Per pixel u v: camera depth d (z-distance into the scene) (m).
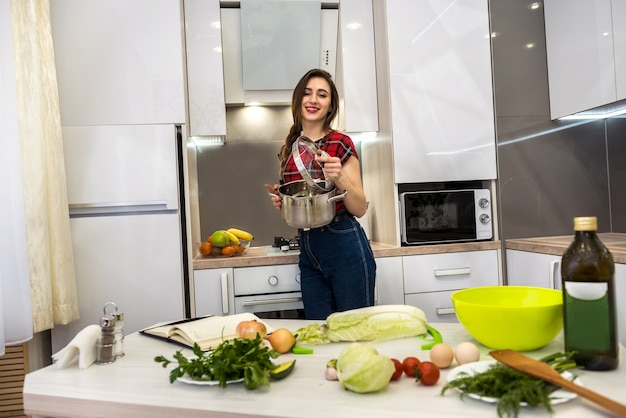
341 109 2.70
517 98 2.53
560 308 0.91
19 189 1.77
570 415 0.68
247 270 2.30
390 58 2.46
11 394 2.04
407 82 2.47
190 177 2.45
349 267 1.95
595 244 0.83
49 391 0.86
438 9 2.50
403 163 2.46
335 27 2.66
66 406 0.84
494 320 0.93
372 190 2.84
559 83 2.47
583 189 2.58
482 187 2.64
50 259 2.02
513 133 2.53
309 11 2.58
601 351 0.82
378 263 2.38
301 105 2.04
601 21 2.16
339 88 2.70
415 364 0.86
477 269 2.46
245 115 2.86
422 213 2.46
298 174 1.99
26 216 1.88
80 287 2.21
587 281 0.83
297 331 1.12
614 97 2.10
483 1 2.53
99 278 2.22
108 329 1.02
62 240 2.05
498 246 2.48
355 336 1.08
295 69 2.67
